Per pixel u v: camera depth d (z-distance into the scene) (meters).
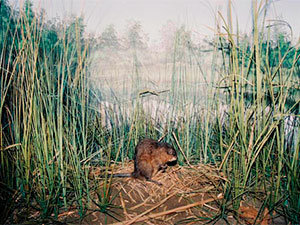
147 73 3.43
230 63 2.49
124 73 3.40
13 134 2.40
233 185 2.27
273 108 2.23
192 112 3.27
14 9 2.90
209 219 2.08
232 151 2.43
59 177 2.18
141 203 2.33
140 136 3.30
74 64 3.23
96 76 3.34
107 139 3.25
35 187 2.18
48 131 2.19
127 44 3.41
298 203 2.04
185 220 2.08
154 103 3.44
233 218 2.12
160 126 3.37
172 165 3.16
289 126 2.74
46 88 2.20
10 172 2.27
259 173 2.53
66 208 2.20
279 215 2.12
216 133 3.11
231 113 2.33
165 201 2.37
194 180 2.71
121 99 3.37
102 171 2.86
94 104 3.31
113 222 2.05
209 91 3.23
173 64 3.15
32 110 2.15
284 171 2.47
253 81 2.42
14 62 2.35
